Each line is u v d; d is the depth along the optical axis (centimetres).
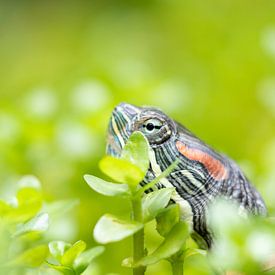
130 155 36
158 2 98
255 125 70
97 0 108
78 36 105
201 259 41
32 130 56
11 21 109
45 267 39
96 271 43
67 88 78
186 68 83
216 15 89
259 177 52
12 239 36
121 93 61
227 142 66
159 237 50
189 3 92
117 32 97
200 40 87
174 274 37
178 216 37
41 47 104
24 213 35
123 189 36
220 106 71
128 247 50
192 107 67
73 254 37
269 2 88
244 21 86
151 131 40
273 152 56
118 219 36
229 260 37
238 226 37
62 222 46
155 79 70
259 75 72
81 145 55
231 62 75
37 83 97
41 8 110
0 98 92
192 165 40
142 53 94
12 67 102
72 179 55
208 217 40
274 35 63
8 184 53
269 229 37
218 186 41
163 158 40
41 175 56
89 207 53
